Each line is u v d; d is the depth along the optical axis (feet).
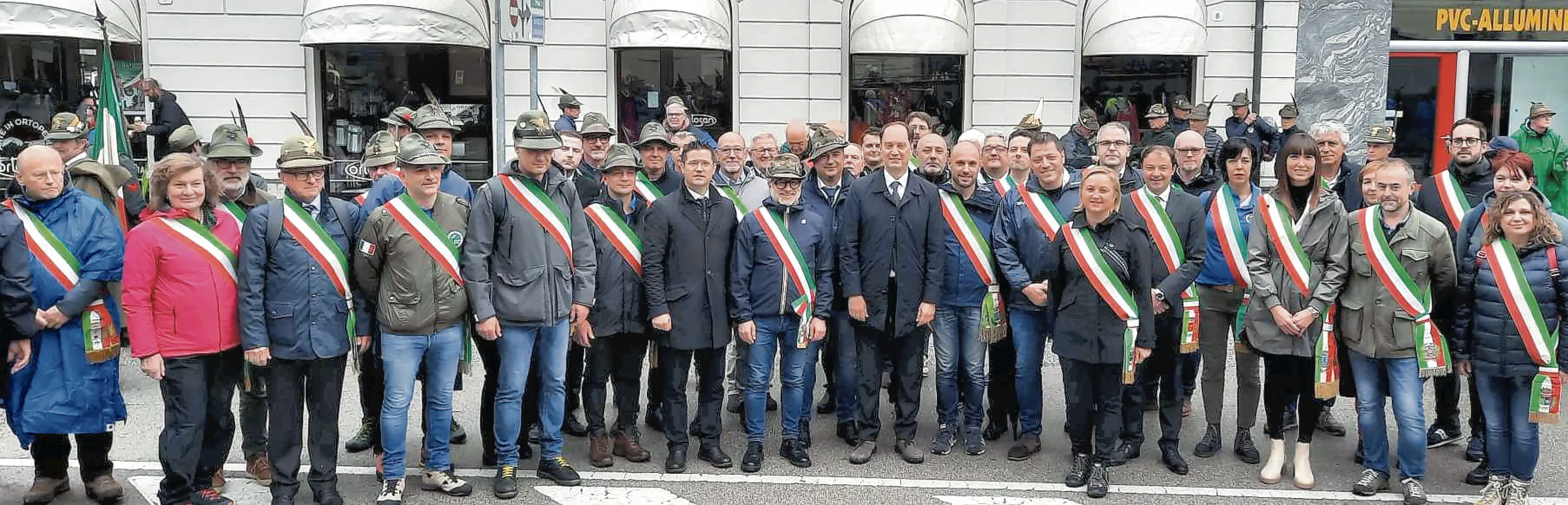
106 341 15.65
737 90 42.06
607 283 17.63
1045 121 42.60
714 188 17.74
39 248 15.25
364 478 17.78
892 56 41.86
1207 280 18.93
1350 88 41.86
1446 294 16.55
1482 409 17.40
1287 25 41.96
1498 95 42.86
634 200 18.03
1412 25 42.60
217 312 14.93
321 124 41.34
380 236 15.39
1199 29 40.16
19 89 38.14
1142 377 18.48
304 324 15.10
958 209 18.75
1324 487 17.71
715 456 18.54
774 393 23.76
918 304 18.10
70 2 36.78
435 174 15.53
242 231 15.02
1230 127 37.65
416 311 15.56
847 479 17.99
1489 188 20.13
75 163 19.92
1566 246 15.48
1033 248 18.07
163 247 14.60
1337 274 16.78
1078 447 17.60
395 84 41.06
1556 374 15.47
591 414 18.34
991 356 19.95
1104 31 40.42
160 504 15.48
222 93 41.01
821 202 19.36
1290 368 17.60
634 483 17.67
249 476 17.72
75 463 18.45
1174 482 17.92
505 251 16.25
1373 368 17.02
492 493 17.10
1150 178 17.93
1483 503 16.55
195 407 14.94
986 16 42.06
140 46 40.63
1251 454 18.85
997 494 17.38
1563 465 18.53
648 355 24.26
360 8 37.65
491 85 41.24
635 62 41.50
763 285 17.63
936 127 42.55
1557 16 42.24
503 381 16.58
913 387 18.75
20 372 15.51
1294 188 17.34
